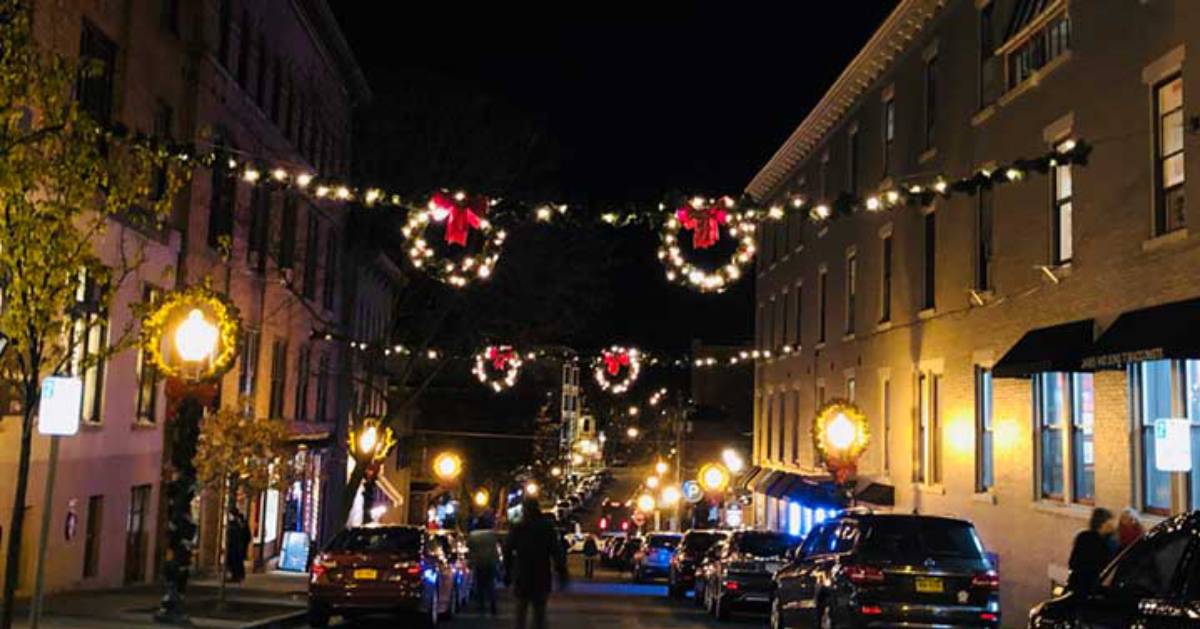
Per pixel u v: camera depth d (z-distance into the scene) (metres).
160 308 17.17
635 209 17.64
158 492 26.88
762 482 43.91
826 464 29.27
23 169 12.53
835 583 15.78
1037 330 21.36
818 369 38.31
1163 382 17.92
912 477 28.58
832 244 36.84
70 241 13.05
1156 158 18.03
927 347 27.81
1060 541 20.66
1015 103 23.11
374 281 50.91
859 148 34.25
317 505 42.94
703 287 22.14
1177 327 15.96
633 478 107.69
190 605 21.59
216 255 29.06
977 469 24.66
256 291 33.34
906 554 15.37
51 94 13.16
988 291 24.16
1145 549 9.01
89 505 23.11
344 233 44.22
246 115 31.09
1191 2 17.06
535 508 15.37
